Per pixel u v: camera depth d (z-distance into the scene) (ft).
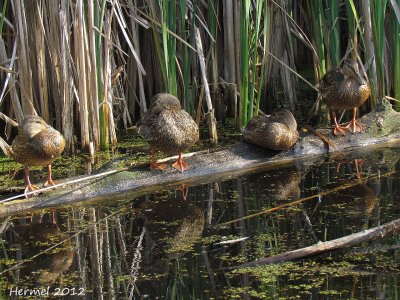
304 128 45.14
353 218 33.30
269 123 41.81
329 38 48.19
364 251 29.94
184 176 40.04
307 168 41.06
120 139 48.42
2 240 32.58
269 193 37.40
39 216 35.55
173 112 38.06
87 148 45.44
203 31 49.96
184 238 32.09
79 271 28.99
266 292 26.53
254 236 31.91
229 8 47.98
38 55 44.80
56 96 46.06
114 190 38.40
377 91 47.26
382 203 34.99
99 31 42.88
